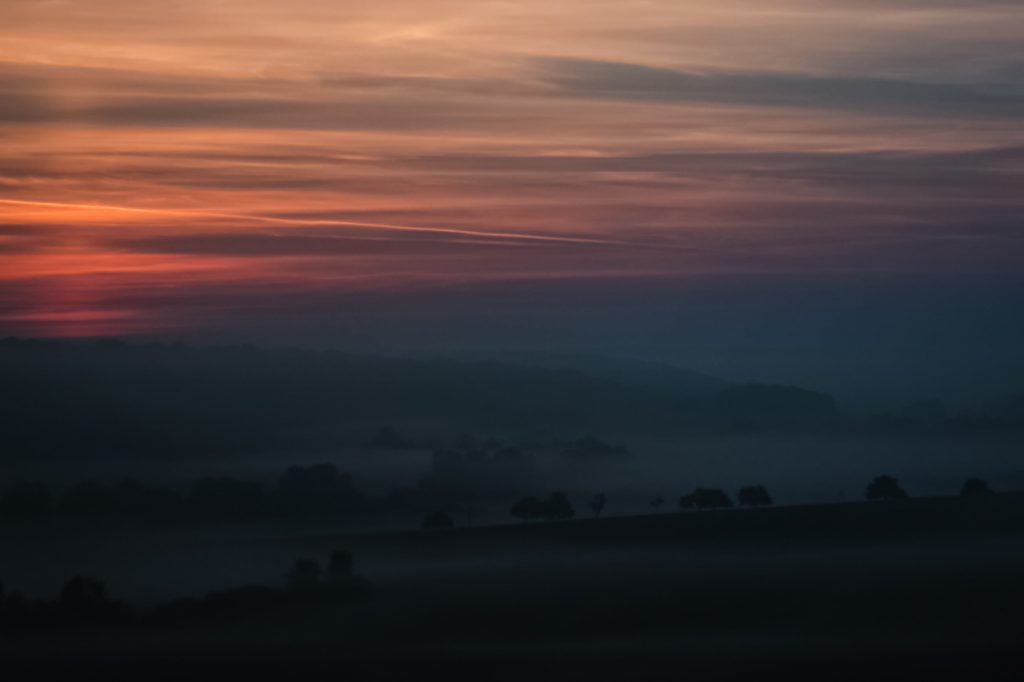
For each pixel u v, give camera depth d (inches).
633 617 2153.1
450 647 1983.3
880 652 1807.3
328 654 1964.8
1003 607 2064.5
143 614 2317.9
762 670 1753.2
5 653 2028.8
